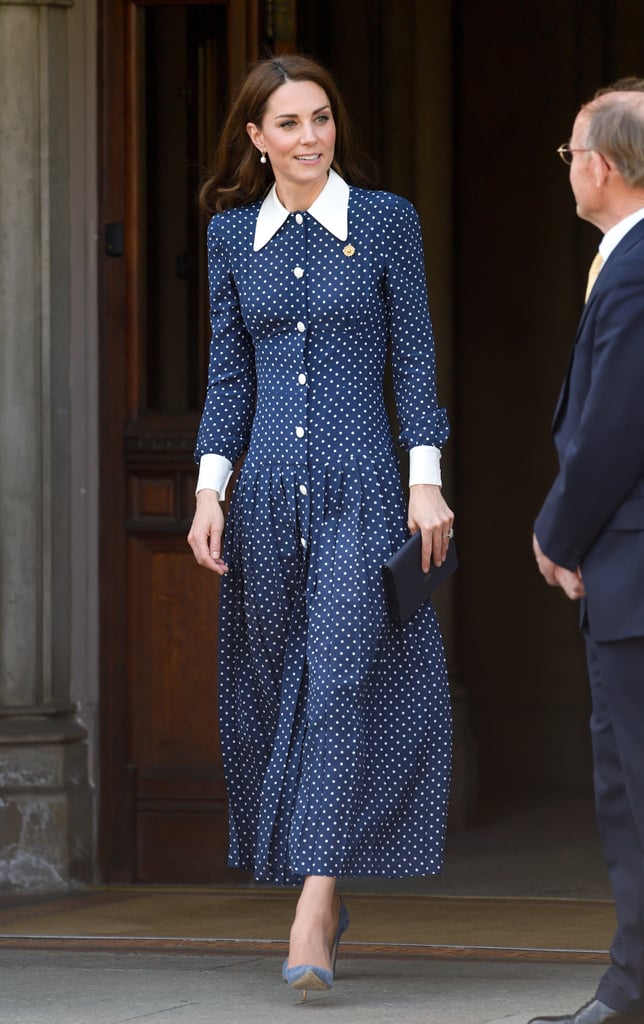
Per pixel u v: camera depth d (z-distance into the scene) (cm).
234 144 1370
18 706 1988
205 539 1362
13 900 1884
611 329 1021
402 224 1329
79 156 2000
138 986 1352
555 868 2225
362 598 1298
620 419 1018
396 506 1334
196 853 1977
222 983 1360
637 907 1084
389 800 1333
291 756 1333
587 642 1098
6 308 1984
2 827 1950
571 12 3034
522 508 3109
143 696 1992
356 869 1323
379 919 1742
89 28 1995
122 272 1994
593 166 1071
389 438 1348
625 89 1090
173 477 1988
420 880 2117
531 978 1375
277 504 1327
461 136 3094
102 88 1989
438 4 2712
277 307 1327
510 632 3119
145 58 1989
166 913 1767
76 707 2008
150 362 1998
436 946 1560
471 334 3117
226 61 1967
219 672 1393
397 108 2734
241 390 1394
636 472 1036
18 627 1992
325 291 1319
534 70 3059
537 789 3042
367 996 1295
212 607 1977
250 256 1342
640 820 1059
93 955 1507
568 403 1082
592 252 3055
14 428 1989
